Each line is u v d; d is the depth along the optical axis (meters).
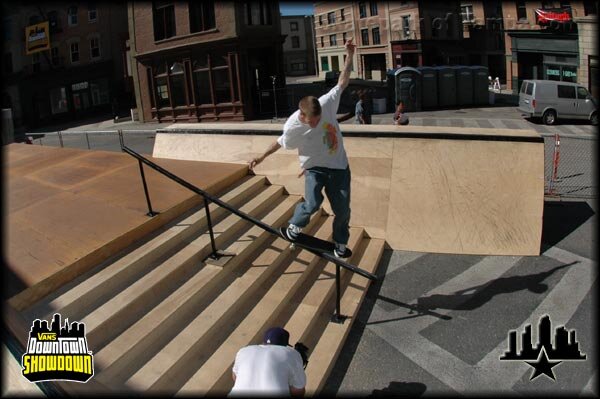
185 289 4.47
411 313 5.34
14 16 32.81
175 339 3.94
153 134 22.66
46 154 8.64
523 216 6.61
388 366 4.44
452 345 4.74
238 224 5.79
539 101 19.75
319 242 4.60
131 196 6.02
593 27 25.52
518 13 30.81
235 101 23.86
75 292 4.05
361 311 5.40
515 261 6.47
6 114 12.39
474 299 5.58
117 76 36.34
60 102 34.16
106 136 23.59
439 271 6.30
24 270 4.17
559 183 10.27
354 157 7.23
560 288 5.70
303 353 3.47
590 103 19.67
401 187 7.02
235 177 6.93
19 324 3.65
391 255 6.83
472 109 25.59
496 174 6.70
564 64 28.11
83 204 5.83
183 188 6.26
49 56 33.56
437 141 6.89
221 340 4.11
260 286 5.01
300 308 4.87
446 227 6.84
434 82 25.53
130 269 4.50
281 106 25.52
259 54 24.88
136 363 3.66
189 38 24.00
